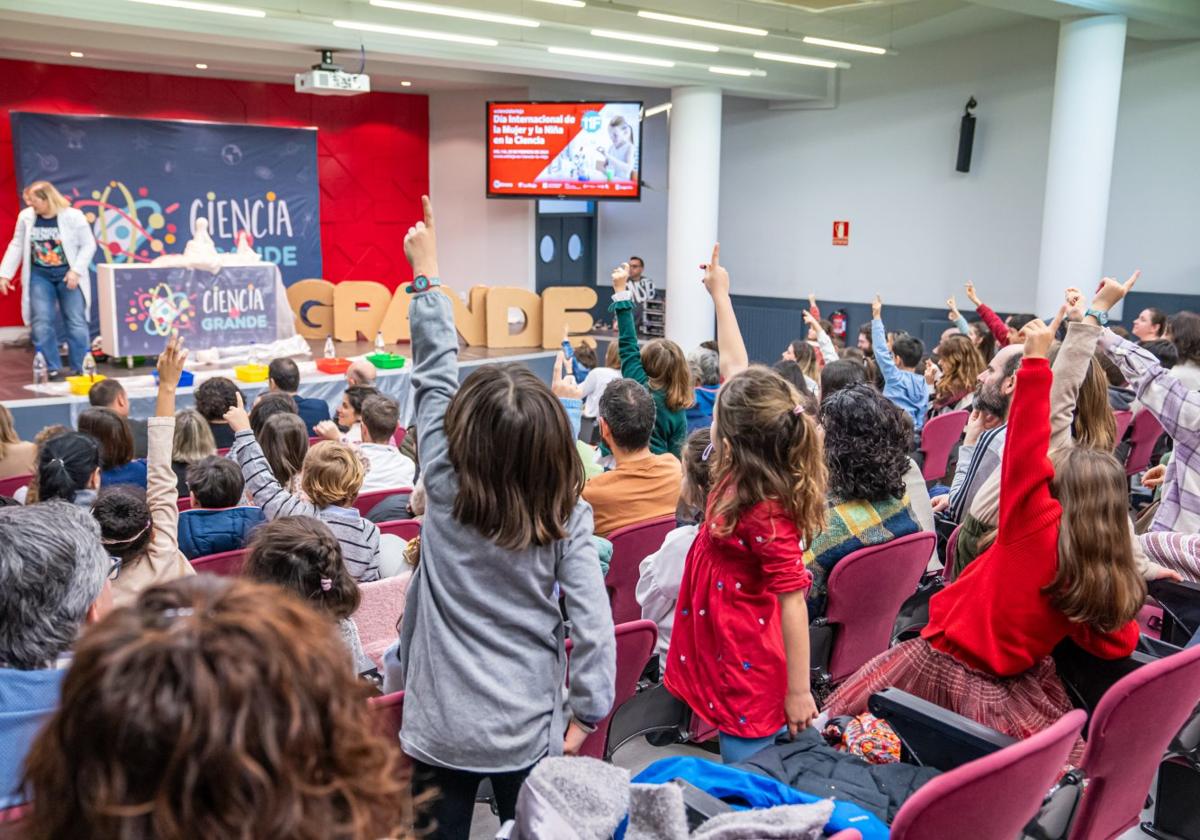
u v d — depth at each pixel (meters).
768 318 13.20
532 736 1.75
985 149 10.88
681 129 11.77
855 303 12.32
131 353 9.30
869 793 1.77
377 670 2.65
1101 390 2.80
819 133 12.42
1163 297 9.79
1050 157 9.13
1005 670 2.22
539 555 1.75
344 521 3.21
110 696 0.69
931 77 11.26
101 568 1.68
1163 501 3.10
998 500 2.48
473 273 14.13
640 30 10.83
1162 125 9.62
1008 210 10.75
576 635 1.76
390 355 9.70
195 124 11.73
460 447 1.69
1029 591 2.17
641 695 2.41
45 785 0.72
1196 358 4.71
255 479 3.39
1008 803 1.57
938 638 2.34
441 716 1.73
